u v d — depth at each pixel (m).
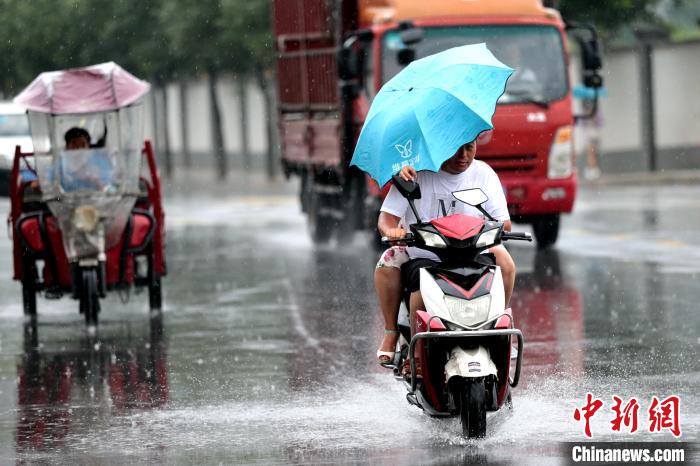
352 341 31.19
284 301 38.72
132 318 36.22
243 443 21.11
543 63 49.97
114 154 33.81
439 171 21.80
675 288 38.28
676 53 100.06
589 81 52.03
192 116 164.62
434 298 20.48
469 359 20.09
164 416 23.45
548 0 54.12
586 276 41.84
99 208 33.59
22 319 36.53
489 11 50.06
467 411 20.25
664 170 102.06
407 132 21.53
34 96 33.50
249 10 106.00
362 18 51.72
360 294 39.78
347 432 21.64
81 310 35.84
